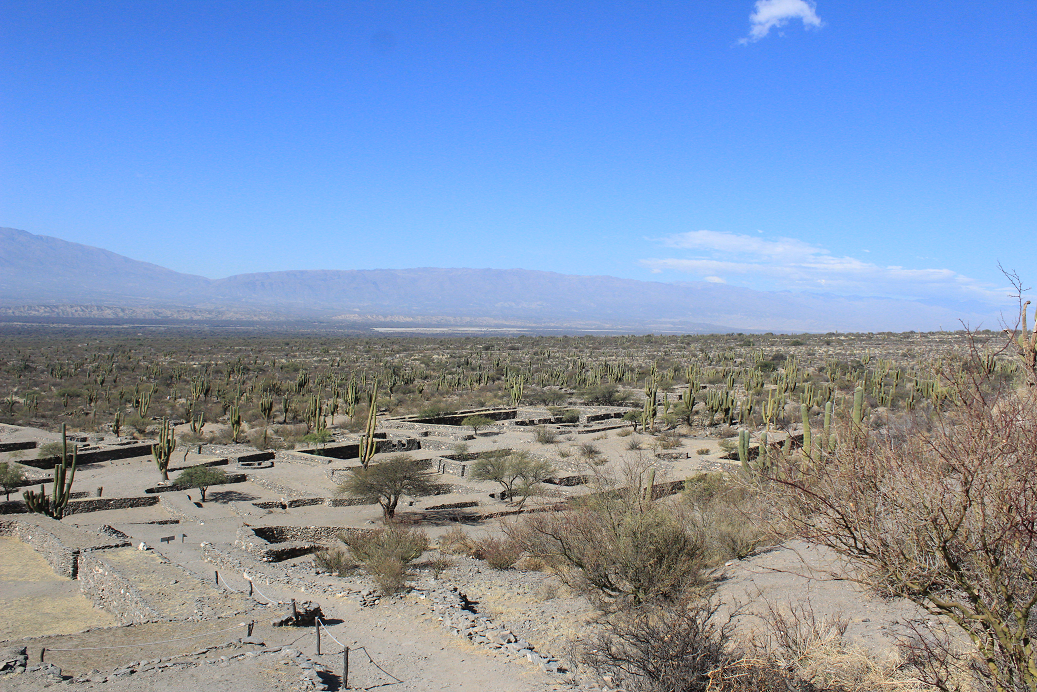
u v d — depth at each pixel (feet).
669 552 45.73
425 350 495.82
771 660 29.12
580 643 39.73
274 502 94.99
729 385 207.72
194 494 101.24
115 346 549.54
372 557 63.67
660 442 133.69
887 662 28.17
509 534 67.77
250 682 35.09
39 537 72.74
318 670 37.76
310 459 123.95
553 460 120.67
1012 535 19.71
